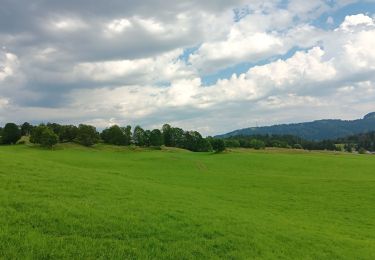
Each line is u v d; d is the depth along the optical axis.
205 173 89.12
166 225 25.19
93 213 24.77
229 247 23.06
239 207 42.22
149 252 20.31
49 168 42.53
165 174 84.06
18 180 32.09
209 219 28.69
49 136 164.62
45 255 17.83
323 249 26.70
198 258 20.73
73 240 20.11
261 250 23.62
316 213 45.72
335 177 93.12
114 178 45.09
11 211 22.67
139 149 182.00
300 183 71.56
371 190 63.59
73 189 32.22
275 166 118.50
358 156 157.62
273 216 38.84
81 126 183.25
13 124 180.75
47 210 23.86
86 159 120.38
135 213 26.77
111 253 19.28
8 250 17.61
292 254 24.28
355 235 34.69
